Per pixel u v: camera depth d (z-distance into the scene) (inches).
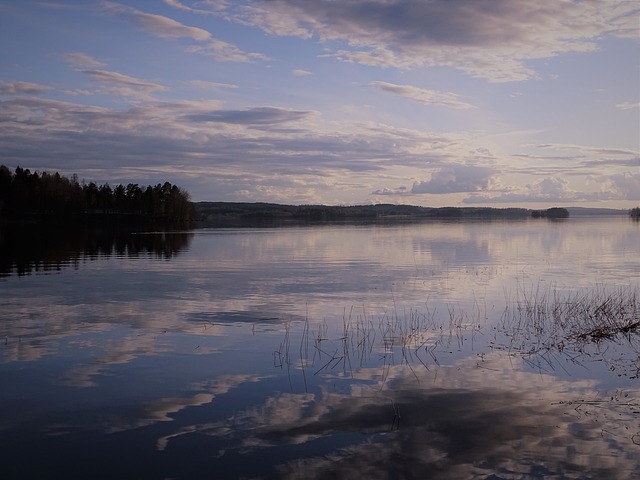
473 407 374.9
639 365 480.4
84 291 926.4
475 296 887.1
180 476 280.2
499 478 277.3
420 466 289.7
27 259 1533.0
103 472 284.7
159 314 719.1
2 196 4227.4
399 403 383.9
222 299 850.1
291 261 1525.6
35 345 546.9
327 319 692.7
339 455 302.5
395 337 592.4
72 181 4753.9
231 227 4648.1
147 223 4886.8
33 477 279.4
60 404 382.0
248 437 326.3
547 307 766.5
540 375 450.6
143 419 354.3
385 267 1360.7
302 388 417.4
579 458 297.3
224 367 474.3
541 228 4163.4
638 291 923.4
